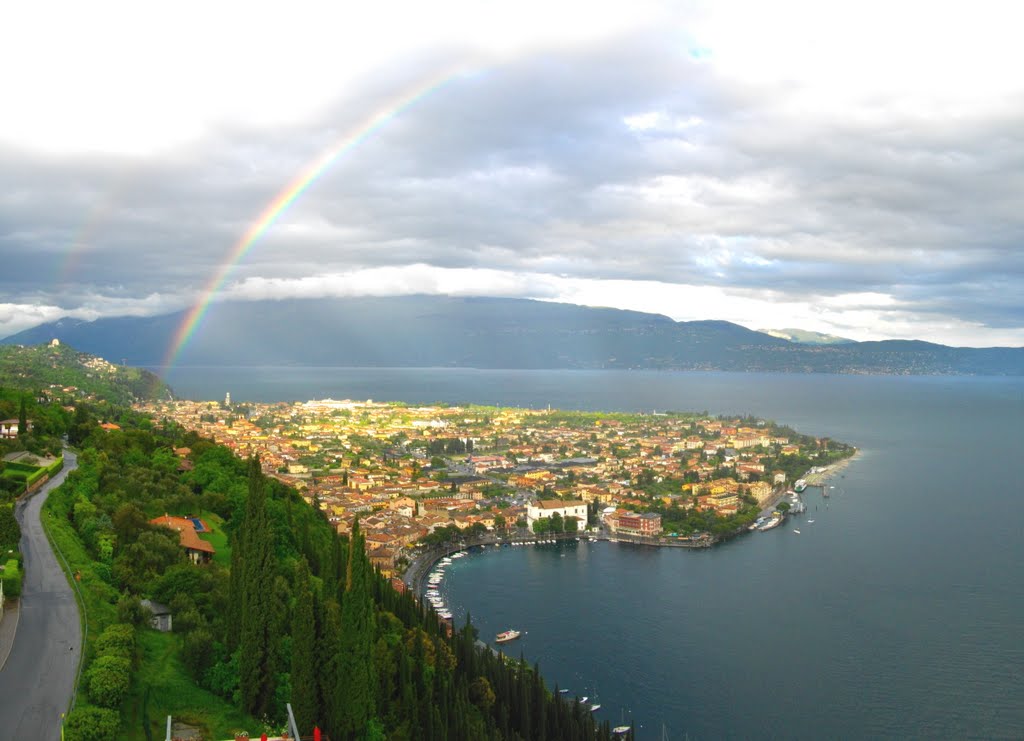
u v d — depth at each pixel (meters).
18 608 140.00
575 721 196.62
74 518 198.38
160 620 148.00
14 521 169.75
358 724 127.19
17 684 114.31
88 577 154.75
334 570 191.62
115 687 112.06
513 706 190.25
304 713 124.31
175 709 121.19
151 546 177.00
